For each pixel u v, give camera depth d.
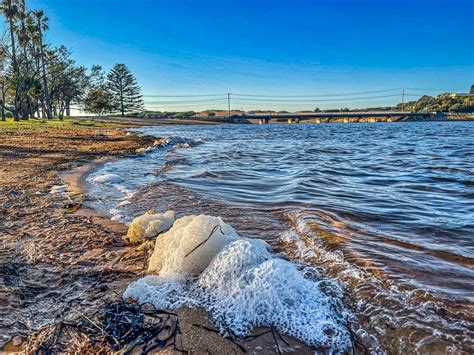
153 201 6.29
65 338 2.34
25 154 12.95
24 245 4.08
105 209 5.79
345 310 2.60
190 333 2.37
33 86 45.75
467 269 3.29
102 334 2.38
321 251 3.72
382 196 6.85
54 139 19.86
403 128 51.84
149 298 2.77
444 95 120.62
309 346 2.23
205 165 11.53
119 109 85.69
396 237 4.25
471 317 2.44
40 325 2.49
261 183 8.35
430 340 2.19
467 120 100.50
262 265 2.79
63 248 4.00
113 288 3.04
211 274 2.88
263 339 2.29
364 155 15.52
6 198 6.30
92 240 4.25
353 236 4.21
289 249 3.90
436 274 3.15
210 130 46.00
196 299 2.72
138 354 2.19
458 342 2.17
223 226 3.55
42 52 49.41
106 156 13.21
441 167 11.27
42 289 3.04
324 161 13.13
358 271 3.17
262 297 2.57
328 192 7.25
